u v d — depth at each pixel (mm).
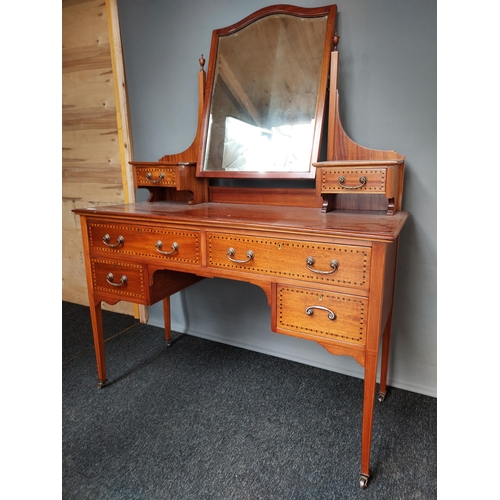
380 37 1490
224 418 1538
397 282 1634
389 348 1656
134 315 2502
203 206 1747
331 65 1517
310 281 1220
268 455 1345
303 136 1618
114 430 1478
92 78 2248
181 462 1318
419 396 1664
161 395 1694
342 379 1799
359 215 1428
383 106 1529
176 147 2062
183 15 1887
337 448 1374
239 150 1748
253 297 2004
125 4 2023
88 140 2381
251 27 1711
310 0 1596
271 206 1736
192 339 2207
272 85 1679
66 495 1192
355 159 1544
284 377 1819
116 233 1590
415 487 1208
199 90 1838
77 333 2320
